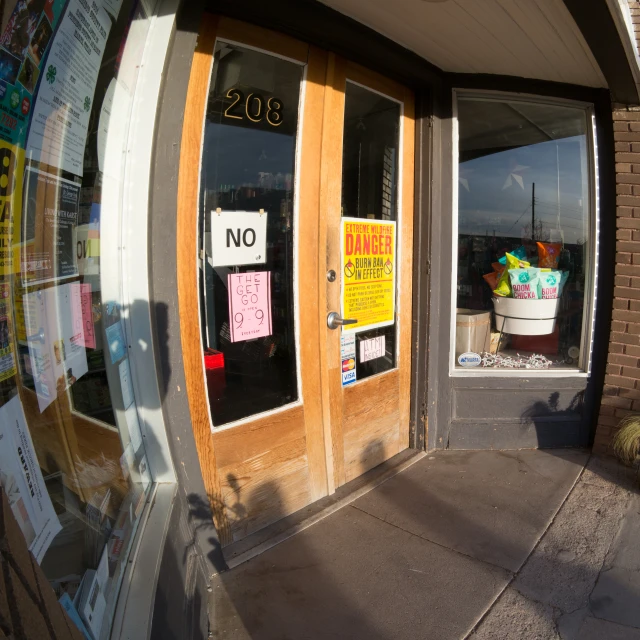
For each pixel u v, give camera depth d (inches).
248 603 91.4
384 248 133.3
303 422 114.3
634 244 137.0
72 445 54.2
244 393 103.2
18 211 43.8
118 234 75.2
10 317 41.9
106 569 56.3
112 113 69.8
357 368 129.2
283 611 90.0
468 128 145.4
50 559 44.2
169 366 84.3
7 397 40.6
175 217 82.4
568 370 151.6
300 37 103.7
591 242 147.6
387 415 140.1
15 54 41.8
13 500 39.0
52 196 51.7
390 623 87.9
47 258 50.5
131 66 74.0
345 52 113.0
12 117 42.4
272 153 104.0
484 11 99.7
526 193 151.3
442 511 119.5
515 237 154.1
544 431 152.3
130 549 62.4
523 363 154.9
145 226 77.4
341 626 87.1
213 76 92.2
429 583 96.9
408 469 139.3
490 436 151.5
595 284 146.7
